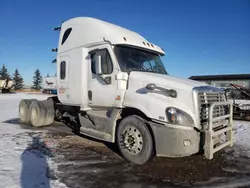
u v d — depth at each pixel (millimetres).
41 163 4375
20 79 87250
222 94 4711
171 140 3904
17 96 30828
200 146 3988
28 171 3951
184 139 3848
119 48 5090
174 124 3877
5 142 5855
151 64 5602
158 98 4176
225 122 4660
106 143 5961
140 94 4430
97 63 5160
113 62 4926
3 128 7855
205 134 3857
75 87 5945
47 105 8078
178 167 4293
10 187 3305
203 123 4020
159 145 4047
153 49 5746
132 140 4422
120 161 4582
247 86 39000
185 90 4035
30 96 30578
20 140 6117
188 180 3770
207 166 4383
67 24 6477
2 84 41094
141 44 5438
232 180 3801
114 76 4887
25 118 8742
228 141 4633
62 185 3453
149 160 4277
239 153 5242
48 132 7254
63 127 8094
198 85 4289
